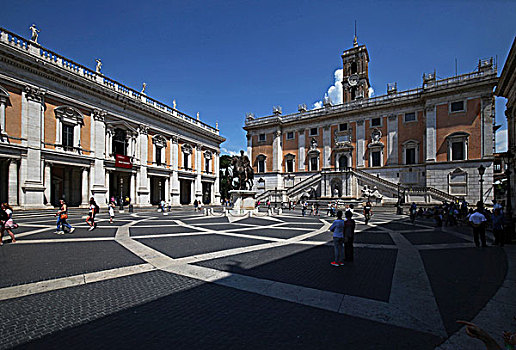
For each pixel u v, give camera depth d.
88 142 28.95
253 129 57.84
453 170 36.34
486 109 34.94
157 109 37.16
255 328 4.07
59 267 7.23
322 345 3.60
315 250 9.74
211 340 3.74
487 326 4.12
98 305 4.86
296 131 53.06
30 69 23.98
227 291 5.59
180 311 4.64
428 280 6.39
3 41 22.19
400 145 42.06
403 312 4.64
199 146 45.69
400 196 36.47
